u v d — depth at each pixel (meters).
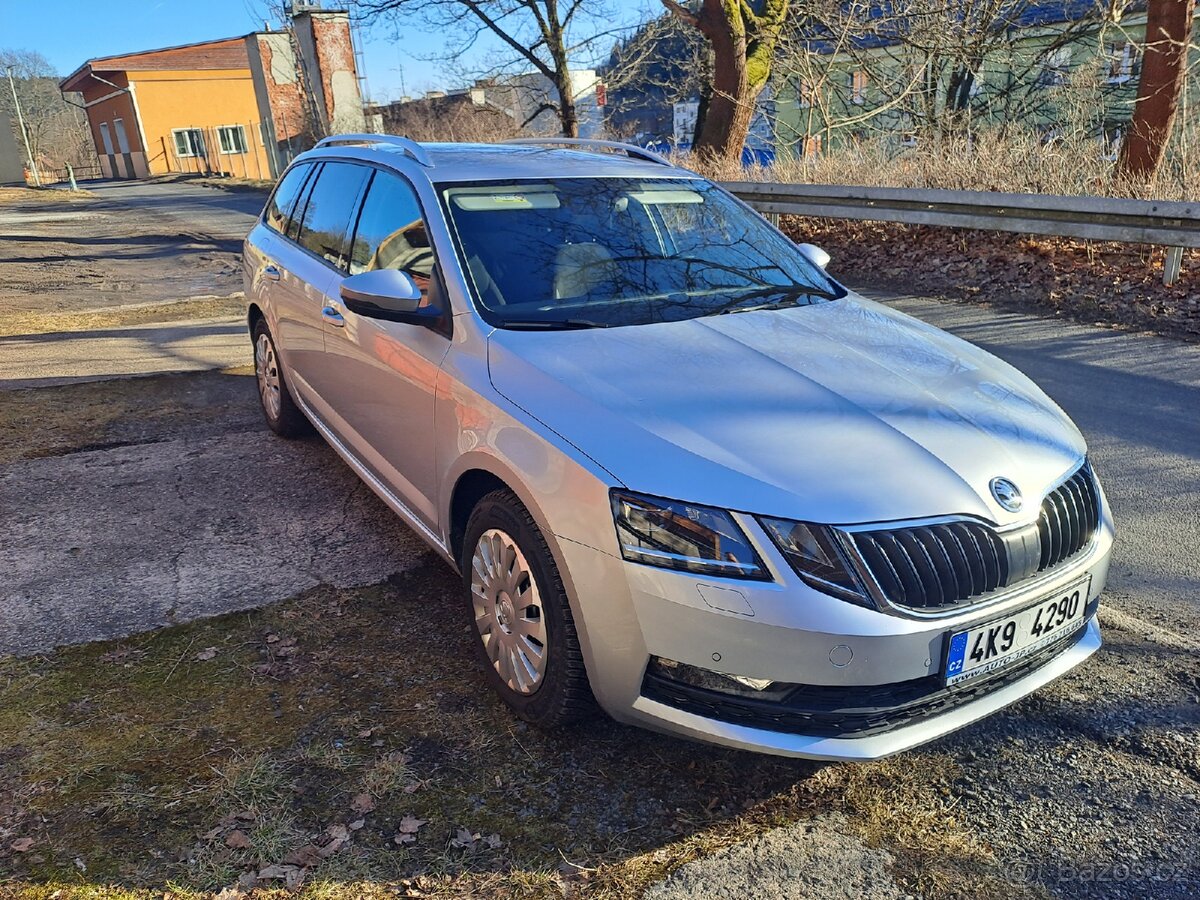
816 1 16.73
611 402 2.68
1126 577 3.85
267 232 5.54
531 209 3.74
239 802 2.58
